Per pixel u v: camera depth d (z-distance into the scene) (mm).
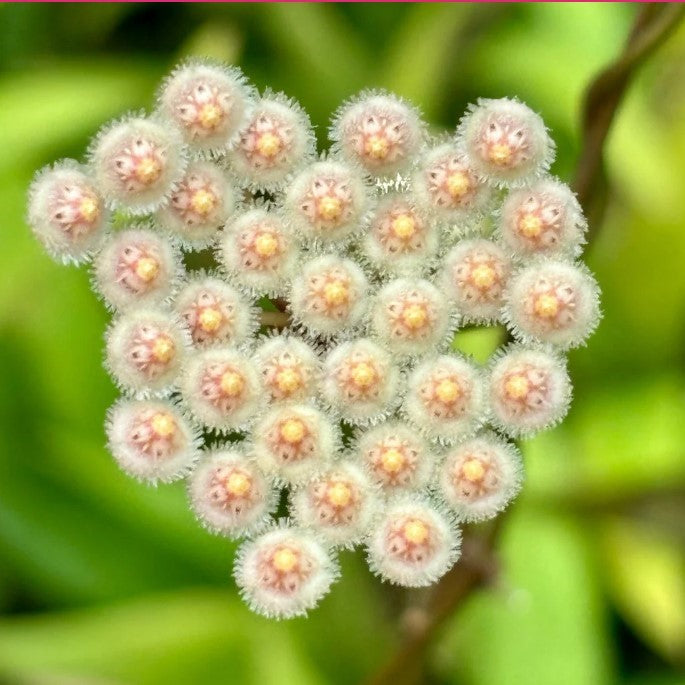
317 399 236
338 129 237
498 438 237
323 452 234
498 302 236
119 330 235
